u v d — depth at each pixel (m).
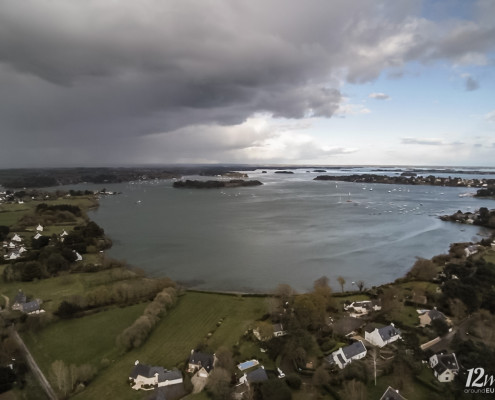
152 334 114.56
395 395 79.62
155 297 139.38
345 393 81.38
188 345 107.19
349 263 197.50
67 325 120.88
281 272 183.75
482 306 126.19
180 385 88.00
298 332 105.81
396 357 95.00
